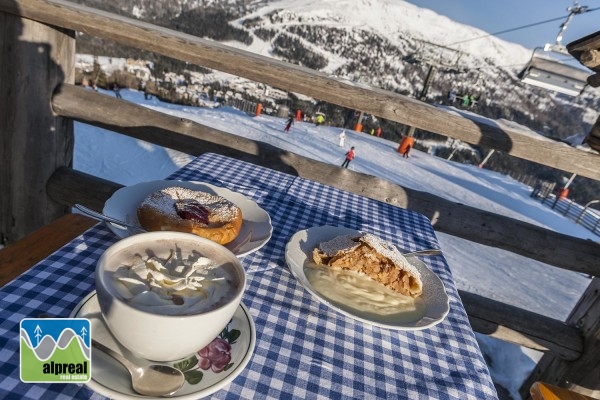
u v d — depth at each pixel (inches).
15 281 24.8
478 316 85.2
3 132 85.0
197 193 37.7
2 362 19.2
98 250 29.9
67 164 93.7
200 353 22.0
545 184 691.4
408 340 29.7
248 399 21.2
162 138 88.1
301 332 27.5
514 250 85.4
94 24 75.5
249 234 35.9
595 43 70.7
